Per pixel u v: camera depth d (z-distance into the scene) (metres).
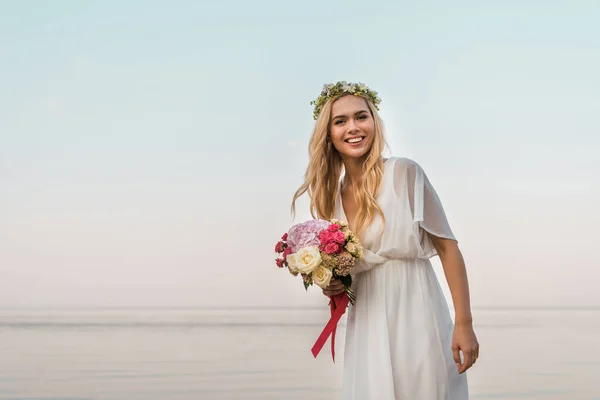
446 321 2.48
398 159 2.47
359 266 2.46
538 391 6.11
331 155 2.63
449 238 2.43
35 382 6.83
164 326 15.75
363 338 2.46
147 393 6.19
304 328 14.79
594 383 6.50
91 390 6.34
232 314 21.75
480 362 7.96
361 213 2.48
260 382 6.77
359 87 2.55
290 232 2.47
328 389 6.36
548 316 17.66
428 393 2.38
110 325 16.05
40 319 18.77
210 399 5.88
